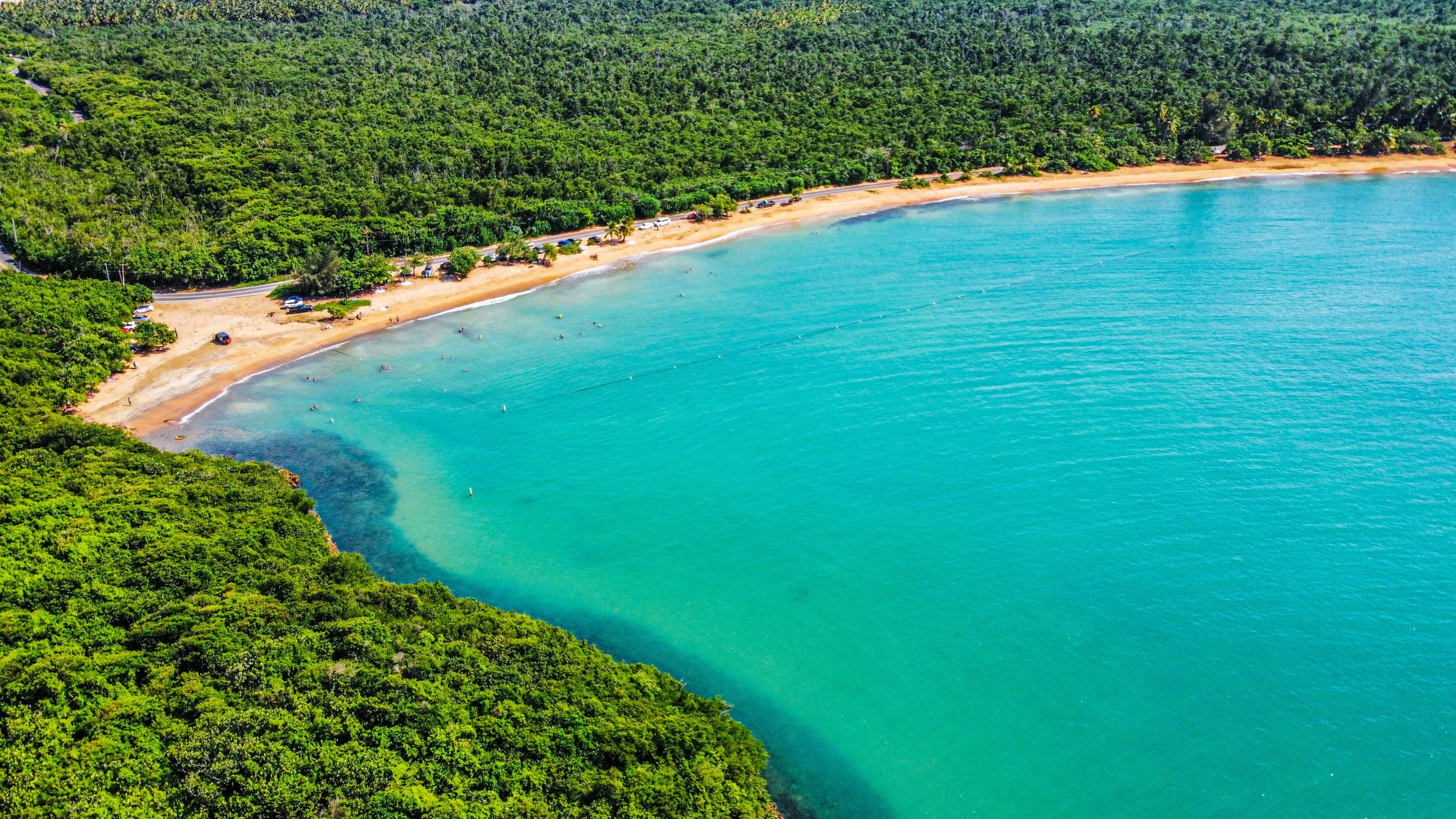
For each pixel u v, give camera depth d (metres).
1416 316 140.00
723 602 88.94
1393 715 73.12
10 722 61.03
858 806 67.38
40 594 75.50
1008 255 178.38
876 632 84.12
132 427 124.12
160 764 59.72
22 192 180.62
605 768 64.00
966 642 82.44
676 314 158.38
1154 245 180.00
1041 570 90.19
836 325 149.25
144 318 154.00
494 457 116.56
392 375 139.62
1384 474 101.38
